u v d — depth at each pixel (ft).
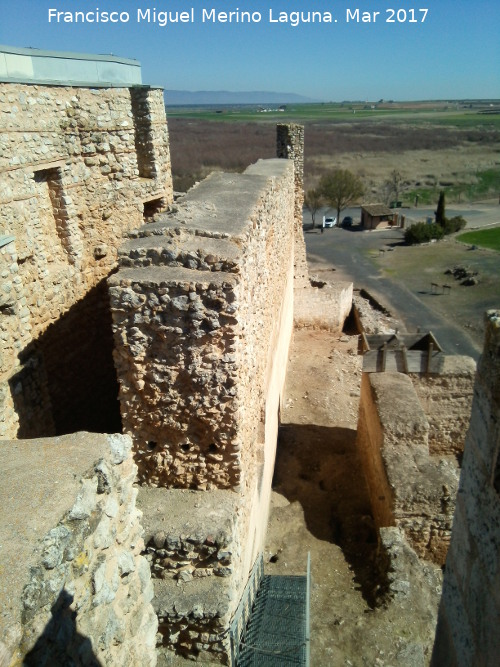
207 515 17.22
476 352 71.20
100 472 10.12
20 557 8.13
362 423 35.14
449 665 11.57
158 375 17.06
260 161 49.85
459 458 34.65
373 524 28.73
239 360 16.89
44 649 8.13
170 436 17.85
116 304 16.42
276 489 31.53
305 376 48.11
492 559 9.32
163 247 16.88
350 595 23.02
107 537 10.28
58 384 25.58
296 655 17.97
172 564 16.89
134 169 29.45
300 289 60.85
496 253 114.62
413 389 31.42
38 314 23.82
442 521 25.17
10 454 10.41
